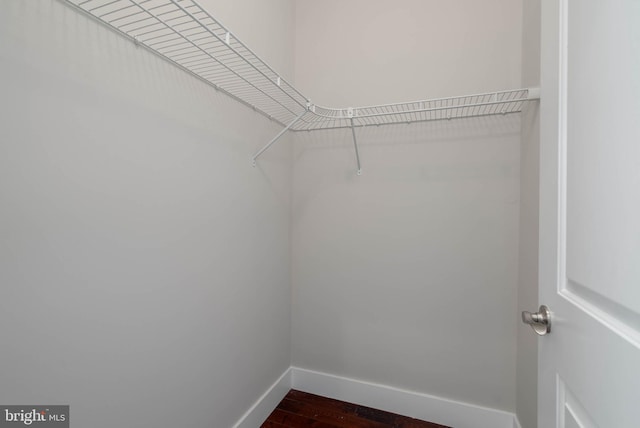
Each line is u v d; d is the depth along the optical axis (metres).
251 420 1.46
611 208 0.43
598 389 0.45
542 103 0.68
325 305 1.82
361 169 1.73
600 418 0.44
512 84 1.44
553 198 0.62
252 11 1.42
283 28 1.72
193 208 1.10
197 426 1.13
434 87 1.57
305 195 1.86
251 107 1.45
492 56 1.47
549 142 0.64
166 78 0.98
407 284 1.65
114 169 0.82
